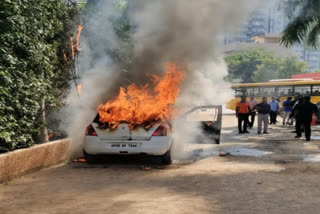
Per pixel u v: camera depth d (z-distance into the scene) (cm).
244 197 514
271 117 2102
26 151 666
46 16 783
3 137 600
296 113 1280
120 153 764
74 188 570
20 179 630
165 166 777
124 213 441
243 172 694
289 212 446
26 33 693
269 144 1165
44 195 527
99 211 449
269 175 665
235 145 1138
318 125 2038
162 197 515
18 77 680
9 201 495
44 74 804
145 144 760
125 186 584
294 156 907
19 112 695
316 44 2017
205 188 567
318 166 760
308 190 554
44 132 822
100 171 715
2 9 629
